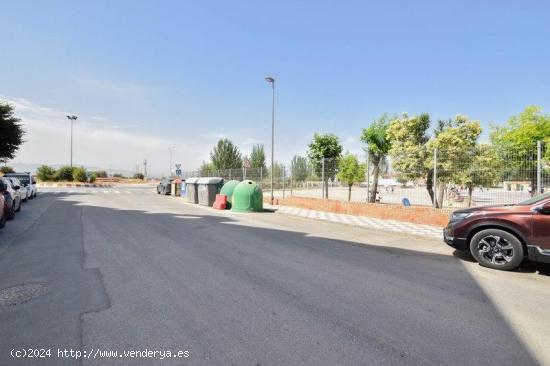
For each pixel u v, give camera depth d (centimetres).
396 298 455
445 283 530
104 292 454
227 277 530
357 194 1667
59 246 741
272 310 403
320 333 346
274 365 285
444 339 339
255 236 920
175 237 870
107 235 884
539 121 2258
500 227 631
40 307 402
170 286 482
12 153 2789
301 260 658
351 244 848
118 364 283
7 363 282
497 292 490
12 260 618
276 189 2019
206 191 1914
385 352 310
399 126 1762
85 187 4369
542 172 920
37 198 2294
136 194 2970
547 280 555
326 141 2327
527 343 334
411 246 836
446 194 1204
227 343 321
